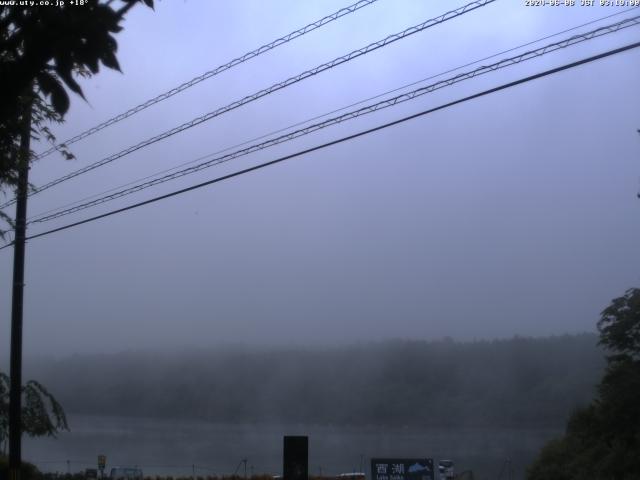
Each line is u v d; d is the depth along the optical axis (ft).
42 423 80.07
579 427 69.72
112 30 16.38
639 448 58.90
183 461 177.88
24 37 16.56
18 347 54.34
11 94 16.63
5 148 29.04
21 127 27.99
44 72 16.71
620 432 61.82
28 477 79.30
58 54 16.25
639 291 64.90
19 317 54.54
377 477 67.77
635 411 61.31
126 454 196.65
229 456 188.24
